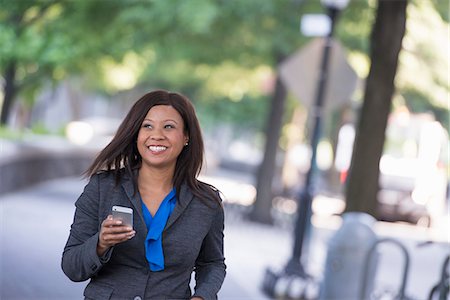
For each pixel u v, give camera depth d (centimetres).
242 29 2548
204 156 550
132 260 520
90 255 498
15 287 1159
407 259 1049
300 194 1502
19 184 2531
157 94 544
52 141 3025
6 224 1764
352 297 1135
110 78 4084
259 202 2748
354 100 3344
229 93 4400
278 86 2777
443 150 4484
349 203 1380
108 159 536
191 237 529
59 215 2055
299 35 2541
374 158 1373
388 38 1373
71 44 2445
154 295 520
